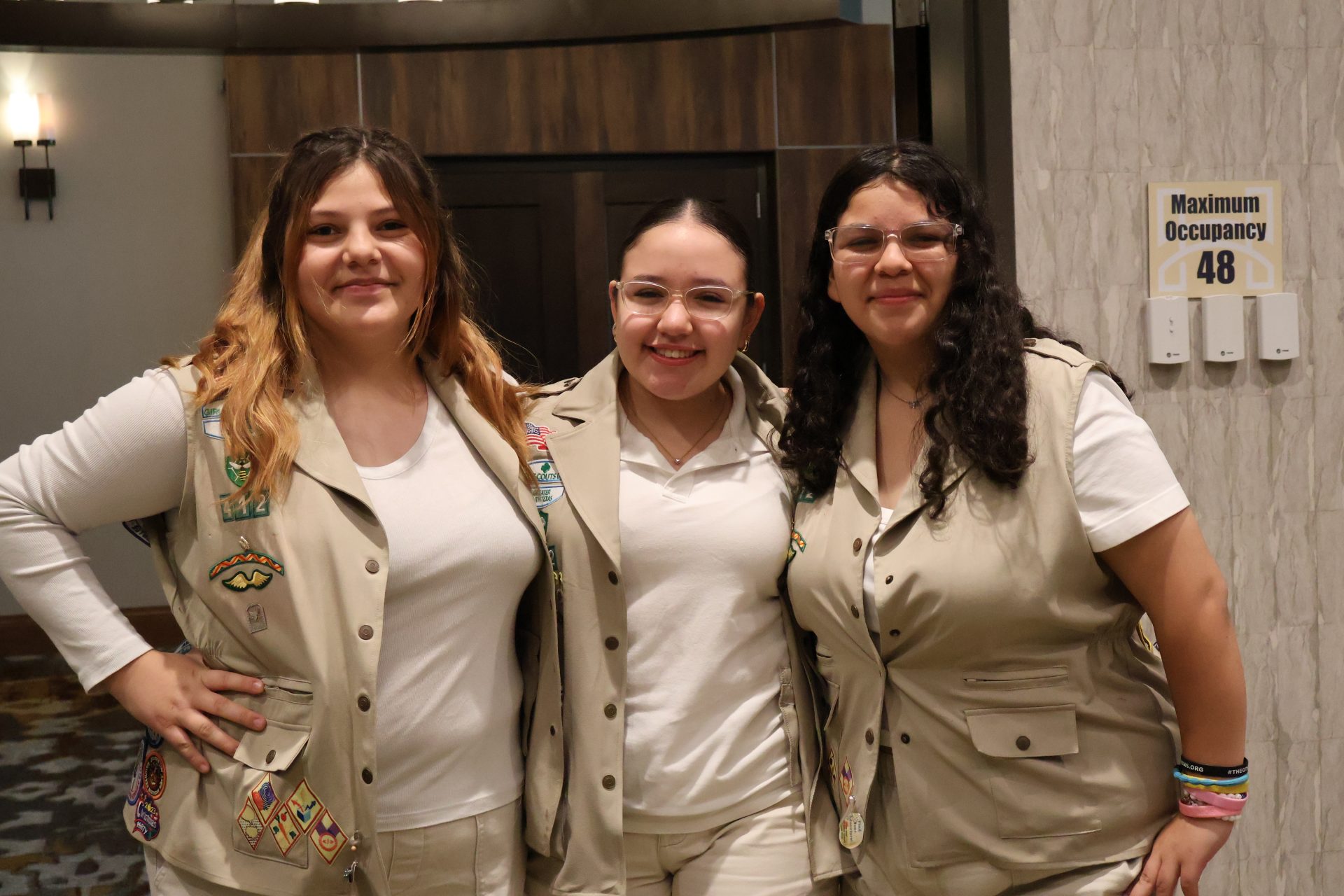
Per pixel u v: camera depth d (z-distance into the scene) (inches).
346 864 63.3
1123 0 103.9
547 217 231.0
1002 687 67.4
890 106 234.8
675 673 72.2
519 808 71.7
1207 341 106.2
